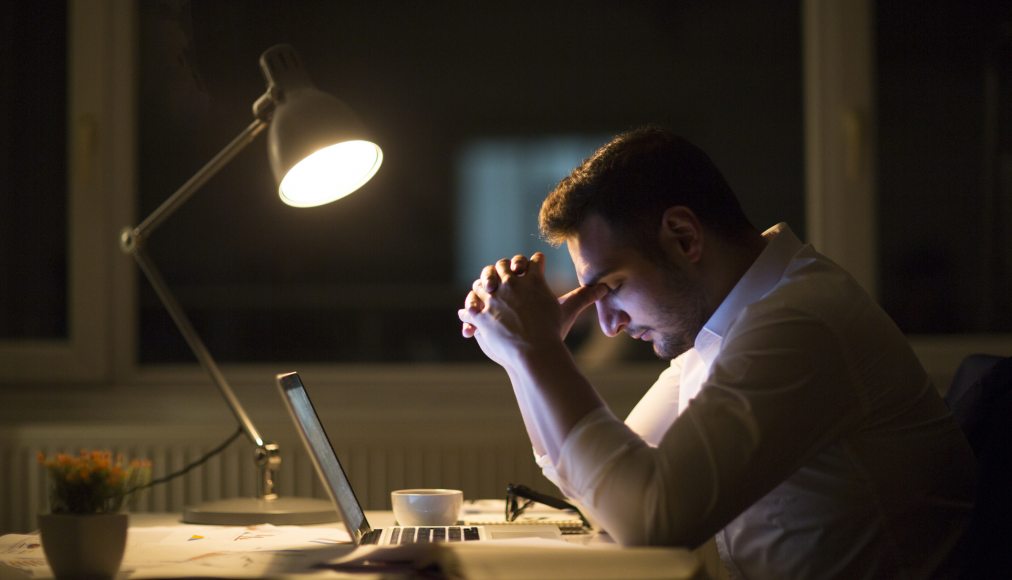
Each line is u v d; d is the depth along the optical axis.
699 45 3.27
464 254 3.66
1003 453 1.11
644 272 1.27
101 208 2.58
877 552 1.18
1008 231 2.72
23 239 2.62
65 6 2.63
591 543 1.28
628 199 1.26
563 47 3.69
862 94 2.63
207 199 2.75
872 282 2.62
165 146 2.66
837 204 2.62
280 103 1.56
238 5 2.60
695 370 1.43
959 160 2.73
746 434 1.08
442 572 0.95
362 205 3.35
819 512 1.19
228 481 2.37
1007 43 2.75
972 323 2.72
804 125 2.69
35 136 2.62
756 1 3.11
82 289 2.58
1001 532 1.09
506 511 1.53
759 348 1.13
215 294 2.78
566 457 1.12
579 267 1.32
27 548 1.27
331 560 1.05
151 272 1.76
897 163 2.72
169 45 2.59
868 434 1.17
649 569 0.95
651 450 1.10
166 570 1.02
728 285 1.29
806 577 1.20
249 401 2.58
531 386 1.19
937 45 2.73
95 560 1.02
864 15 2.63
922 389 1.21
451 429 2.39
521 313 1.22
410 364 2.67
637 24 3.53
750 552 1.25
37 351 2.57
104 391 2.57
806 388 1.12
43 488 2.35
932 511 1.19
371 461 2.39
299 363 2.76
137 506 2.35
